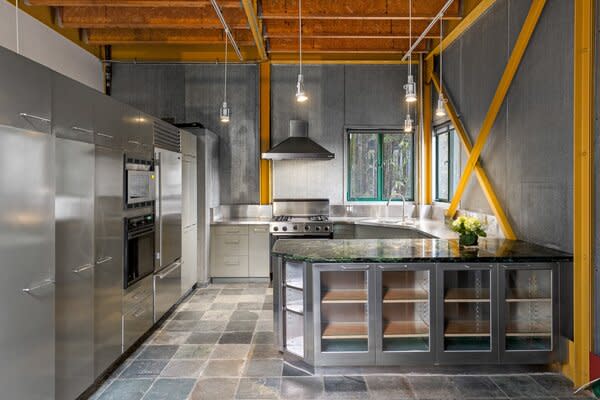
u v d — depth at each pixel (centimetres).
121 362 335
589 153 284
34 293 212
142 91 646
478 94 467
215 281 605
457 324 329
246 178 655
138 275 361
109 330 306
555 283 305
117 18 513
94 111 282
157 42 588
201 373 316
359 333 314
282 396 282
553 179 330
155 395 283
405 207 657
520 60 375
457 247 353
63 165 243
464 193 513
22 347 204
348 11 489
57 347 238
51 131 230
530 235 366
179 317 449
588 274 287
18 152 201
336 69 654
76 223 258
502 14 410
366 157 668
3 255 191
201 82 648
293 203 656
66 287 247
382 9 491
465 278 326
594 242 286
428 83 635
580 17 288
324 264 306
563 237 320
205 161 571
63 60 532
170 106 648
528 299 309
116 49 643
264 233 602
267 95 648
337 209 659
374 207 657
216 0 438
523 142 373
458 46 527
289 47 617
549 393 284
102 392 287
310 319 309
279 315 338
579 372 294
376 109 654
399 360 308
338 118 655
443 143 614
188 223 523
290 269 340
